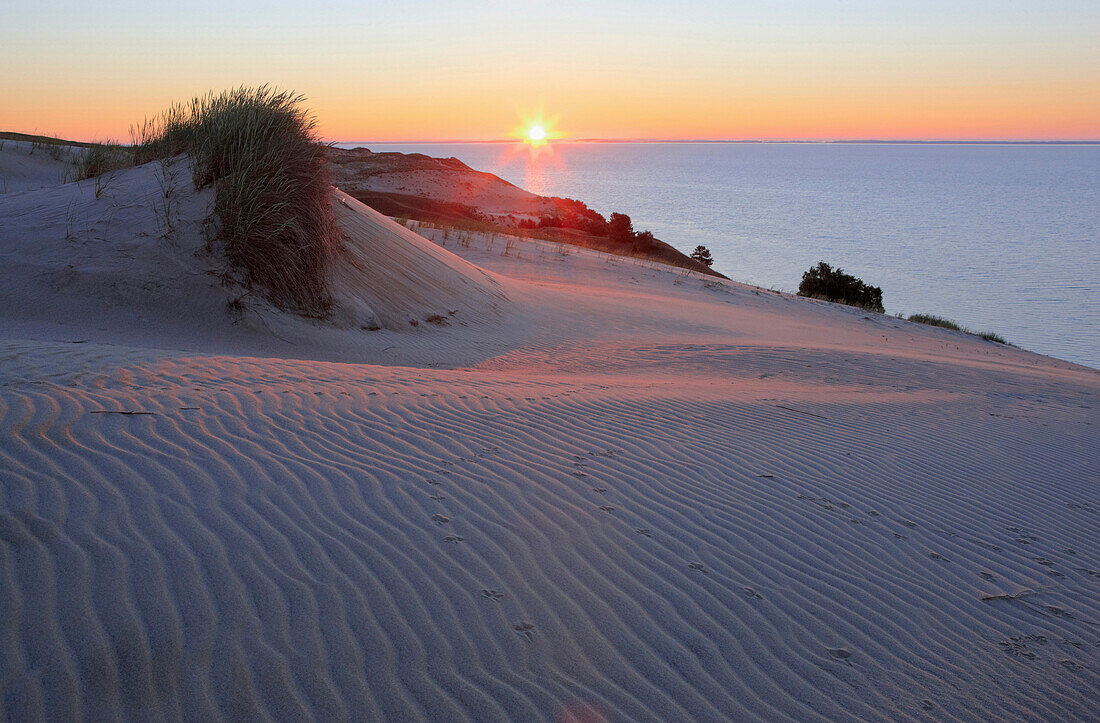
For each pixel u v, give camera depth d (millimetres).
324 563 3777
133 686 2852
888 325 22375
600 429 6555
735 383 10328
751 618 3969
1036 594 4754
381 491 4629
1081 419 9797
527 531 4453
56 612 3104
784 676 3557
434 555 4023
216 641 3129
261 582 3539
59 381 5453
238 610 3326
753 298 23031
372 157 84438
